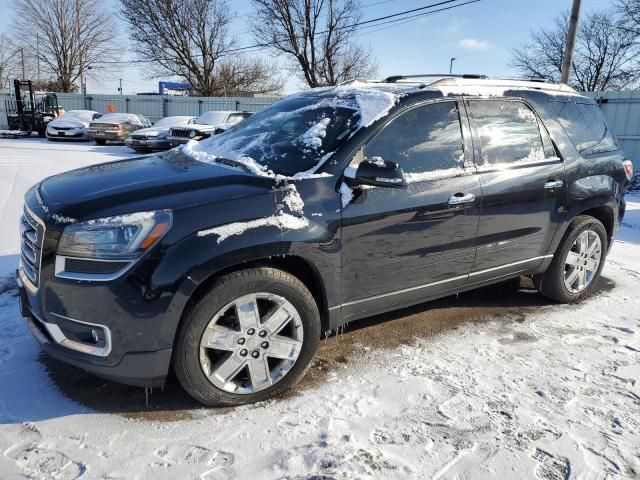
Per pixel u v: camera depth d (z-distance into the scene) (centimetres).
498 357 341
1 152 1512
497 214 359
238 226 257
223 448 242
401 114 322
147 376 253
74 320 247
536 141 391
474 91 363
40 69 4931
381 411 276
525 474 230
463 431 260
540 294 464
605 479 229
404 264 323
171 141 1566
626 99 1382
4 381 290
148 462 231
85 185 285
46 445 240
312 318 286
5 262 473
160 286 241
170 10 3434
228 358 269
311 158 303
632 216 877
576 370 326
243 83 3912
